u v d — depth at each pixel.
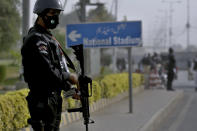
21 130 9.06
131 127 11.38
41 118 5.24
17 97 8.98
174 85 34.69
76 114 12.34
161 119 15.02
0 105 8.29
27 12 11.97
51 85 5.14
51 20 5.22
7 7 37.19
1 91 26.39
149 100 19.42
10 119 8.62
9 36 37.53
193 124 14.22
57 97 5.32
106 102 16.50
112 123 12.02
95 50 34.06
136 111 15.07
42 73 5.04
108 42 14.55
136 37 14.41
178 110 18.31
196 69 29.64
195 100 22.66
